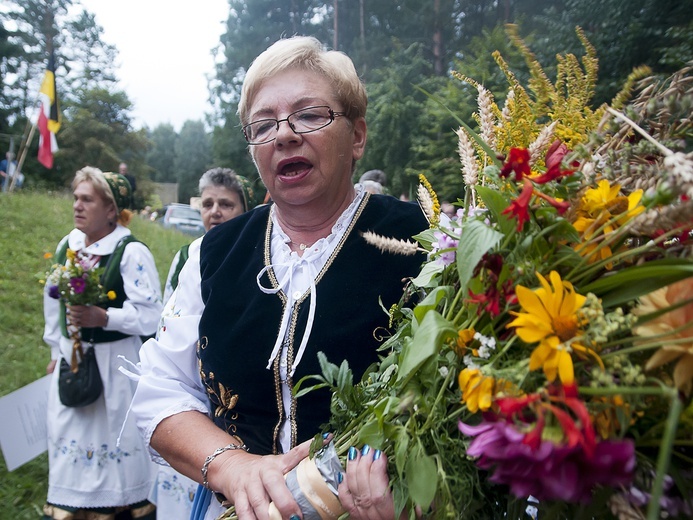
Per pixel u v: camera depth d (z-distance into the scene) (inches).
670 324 28.6
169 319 58.6
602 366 28.3
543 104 45.1
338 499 39.6
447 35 385.7
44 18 1311.5
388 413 37.0
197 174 2228.1
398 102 301.3
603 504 30.7
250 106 55.3
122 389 107.8
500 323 34.8
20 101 1239.5
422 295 49.3
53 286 102.7
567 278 32.5
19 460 105.8
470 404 30.3
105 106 1123.9
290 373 51.3
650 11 168.4
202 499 55.8
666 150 29.7
